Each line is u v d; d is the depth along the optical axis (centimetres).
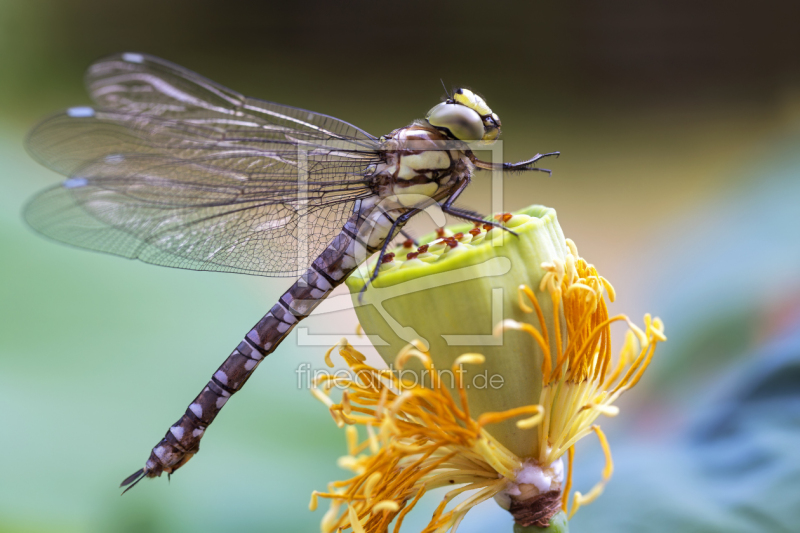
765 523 42
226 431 47
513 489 41
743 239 49
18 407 47
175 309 50
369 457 41
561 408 41
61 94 155
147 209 43
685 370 47
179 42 196
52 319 49
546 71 200
